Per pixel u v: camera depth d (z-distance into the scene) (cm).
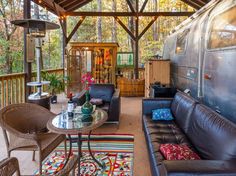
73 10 877
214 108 324
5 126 249
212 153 223
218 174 159
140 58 1303
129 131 442
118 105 462
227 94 281
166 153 236
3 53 980
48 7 755
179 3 1376
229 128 213
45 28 469
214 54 322
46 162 313
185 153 234
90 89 525
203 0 784
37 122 300
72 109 302
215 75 319
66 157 315
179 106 367
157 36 1392
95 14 855
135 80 831
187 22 531
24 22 459
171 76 639
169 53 686
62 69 871
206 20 370
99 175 282
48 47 1348
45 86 684
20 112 289
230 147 196
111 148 362
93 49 822
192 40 439
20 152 341
